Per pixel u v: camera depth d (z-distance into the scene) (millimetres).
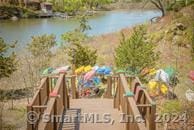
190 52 19344
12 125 10289
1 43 12883
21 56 19641
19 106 12031
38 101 8273
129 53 13172
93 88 12555
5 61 12727
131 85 10133
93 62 15133
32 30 39062
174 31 22656
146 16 52375
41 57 16844
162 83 12602
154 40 22656
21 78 15484
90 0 67750
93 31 36562
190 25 22719
